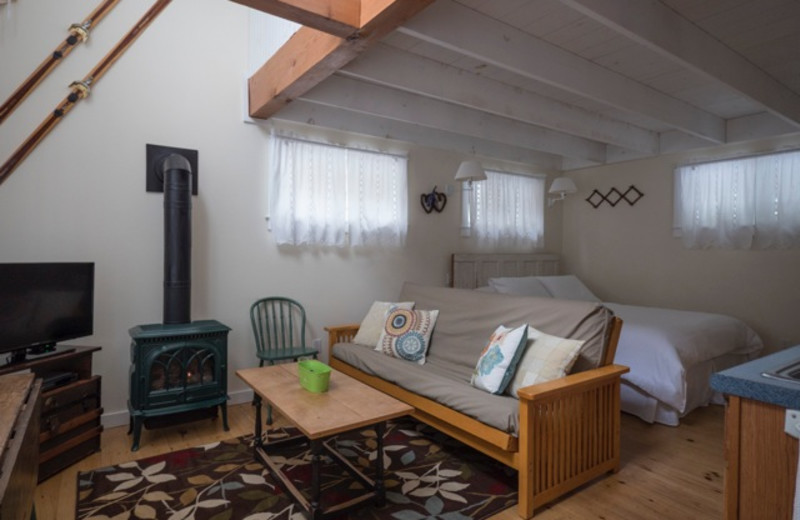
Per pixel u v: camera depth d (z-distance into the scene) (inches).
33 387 61.1
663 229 186.7
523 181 205.8
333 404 81.7
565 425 83.8
